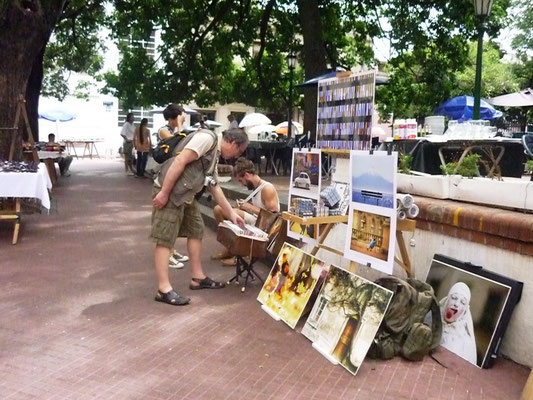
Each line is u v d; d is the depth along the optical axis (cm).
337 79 509
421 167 637
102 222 861
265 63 1909
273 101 2009
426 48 1617
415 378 341
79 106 3200
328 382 335
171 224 469
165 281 478
